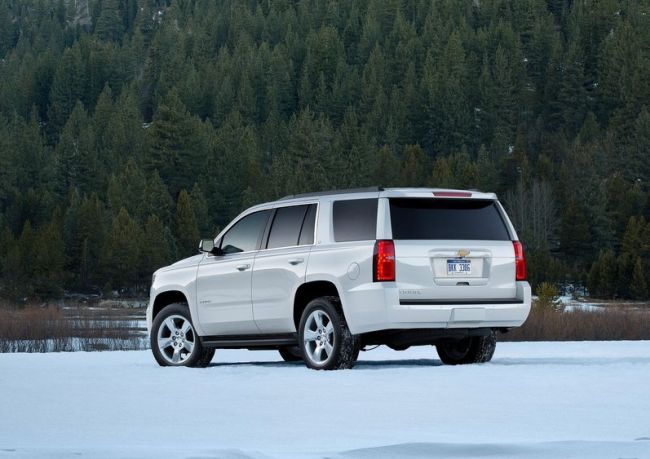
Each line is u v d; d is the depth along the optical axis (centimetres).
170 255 17550
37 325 3747
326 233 1539
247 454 683
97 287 17112
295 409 1014
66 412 1014
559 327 3828
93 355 2034
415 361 1739
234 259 1655
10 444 790
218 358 2038
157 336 1727
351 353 1486
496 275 1535
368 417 947
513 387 1195
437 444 729
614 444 735
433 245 1495
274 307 1584
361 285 1475
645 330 3888
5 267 15750
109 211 19425
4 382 1333
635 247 17625
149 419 952
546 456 693
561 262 18550
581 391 1152
